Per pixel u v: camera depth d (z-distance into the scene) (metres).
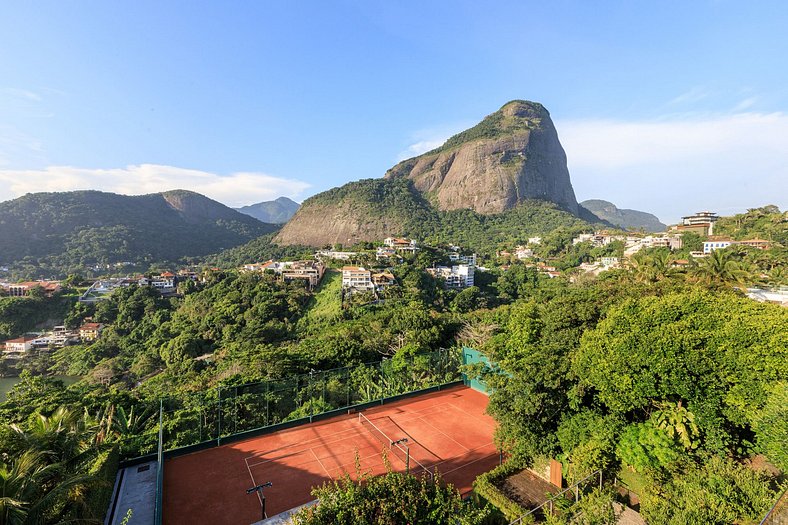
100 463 16.75
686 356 15.64
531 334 25.41
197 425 27.30
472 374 25.03
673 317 17.55
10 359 82.19
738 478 13.40
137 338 89.19
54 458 12.52
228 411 28.22
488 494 16.47
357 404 29.70
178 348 75.06
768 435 13.66
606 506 12.65
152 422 28.64
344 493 10.61
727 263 47.09
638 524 14.09
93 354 81.12
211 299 95.38
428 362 35.72
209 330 82.88
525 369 18.22
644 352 16.08
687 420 15.87
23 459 10.79
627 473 16.48
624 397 16.30
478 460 21.86
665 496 13.78
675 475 14.84
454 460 21.92
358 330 50.66
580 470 15.77
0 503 9.12
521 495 16.75
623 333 17.52
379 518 9.97
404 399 31.81
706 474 14.24
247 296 93.69
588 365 17.48
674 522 11.90
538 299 69.12
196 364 68.44
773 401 13.66
